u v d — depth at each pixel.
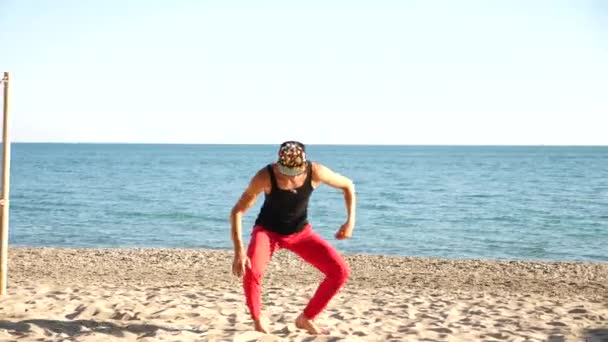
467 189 50.69
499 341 5.87
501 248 21.89
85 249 17.27
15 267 13.61
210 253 16.81
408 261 15.84
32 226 26.42
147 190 48.03
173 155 173.50
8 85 6.91
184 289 9.60
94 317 6.34
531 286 12.23
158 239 23.41
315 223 28.95
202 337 5.24
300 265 14.42
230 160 129.50
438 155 189.12
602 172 79.00
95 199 39.53
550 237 24.53
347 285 11.88
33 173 72.19
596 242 23.33
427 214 32.53
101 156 155.12
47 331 5.54
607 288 12.12
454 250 21.41
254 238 5.19
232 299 8.10
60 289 8.35
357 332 5.98
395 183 58.66
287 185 5.02
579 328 6.83
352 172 81.44
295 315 6.97
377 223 28.73
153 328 5.81
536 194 45.50
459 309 8.13
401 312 7.68
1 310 6.56
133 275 12.80
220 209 34.19
